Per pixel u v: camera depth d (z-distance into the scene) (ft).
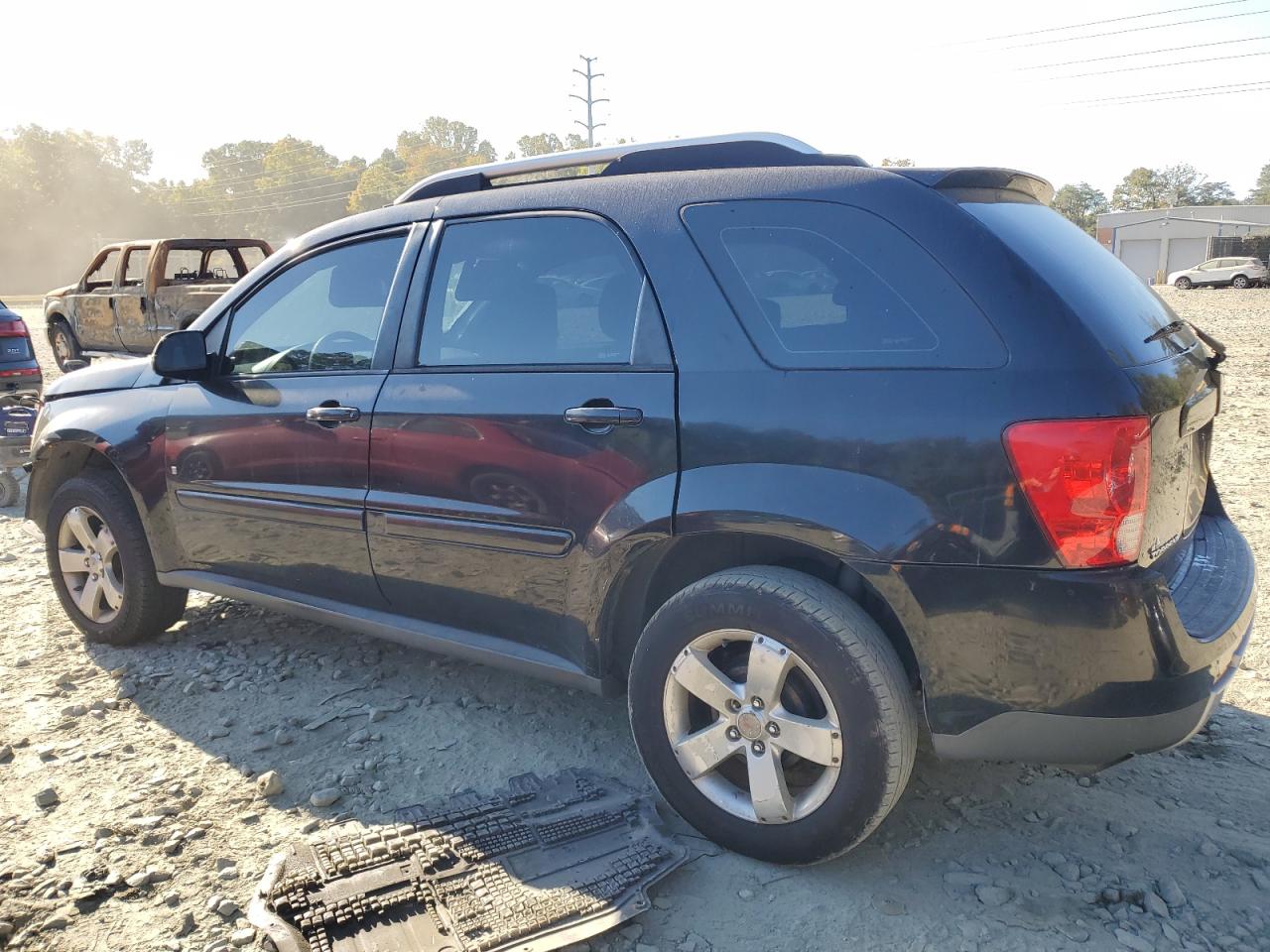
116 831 9.64
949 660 7.95
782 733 8.48
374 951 7.54
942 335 8.02
